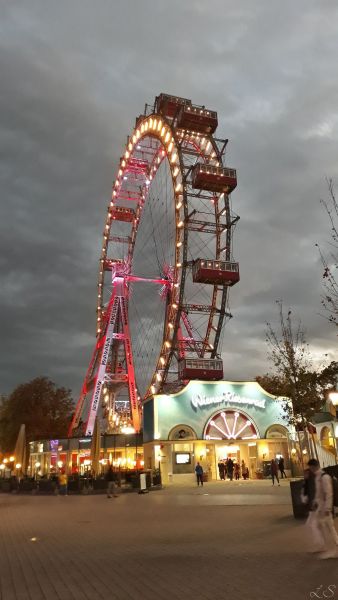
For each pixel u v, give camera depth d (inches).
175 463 1831.9
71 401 3535.9
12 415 3373.5
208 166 2388.0
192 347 2370.8
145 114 2984.7
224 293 2402.8
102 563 424.5
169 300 2544.3
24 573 397.1
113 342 3292.3
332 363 1330.0
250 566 377.7
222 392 1940.2
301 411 1354.6
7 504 1234.6
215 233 2472.9
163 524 666.2
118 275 3225.9
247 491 1192.8
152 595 312.8
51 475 2042.3
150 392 2402.8
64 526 711.7
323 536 408.5
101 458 2348.7
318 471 422.3
